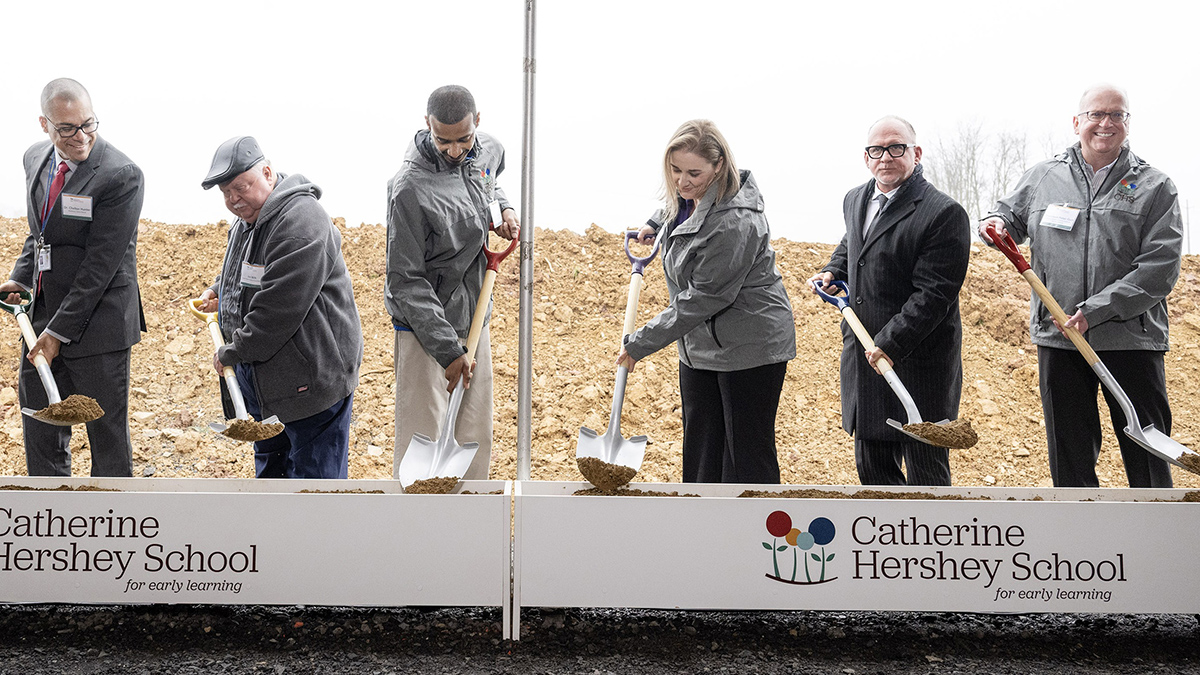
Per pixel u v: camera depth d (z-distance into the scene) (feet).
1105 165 9.64
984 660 7.00
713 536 6.87
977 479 13.96
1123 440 9.50
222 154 8.87
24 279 10.13
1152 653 7.17
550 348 16.19
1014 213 10.31
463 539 6.91
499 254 8.80
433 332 8.55
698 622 7.68
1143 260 9.22
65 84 9.13
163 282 17.20
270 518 6.88
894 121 9.09
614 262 18.38
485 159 9.66
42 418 7.85
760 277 9.21
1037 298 9.86
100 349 9.74
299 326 8.82
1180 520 6.82
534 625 7.45
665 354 16.20
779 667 6.82
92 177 9.45
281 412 8.98
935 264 8.87
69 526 6.85
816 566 6.89
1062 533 6.88
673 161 8.66
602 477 7.80
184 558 6.88
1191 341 17.33
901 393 8.25
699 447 9.74
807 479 13.83
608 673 6.64
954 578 6.89
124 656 6.82
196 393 15.06
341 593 6.89
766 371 9.22
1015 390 16.05
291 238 8.73
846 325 9.82
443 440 8.29
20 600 6.85
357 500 6.88
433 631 7.34
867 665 6.89
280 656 6.86
